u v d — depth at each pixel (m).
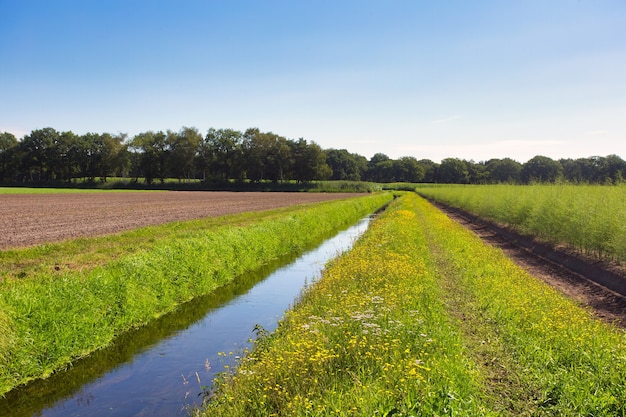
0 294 8.51
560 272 16.12
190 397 7.54
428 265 15.06
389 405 5.22
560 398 5.91
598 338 7.71
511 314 9.50
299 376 6.35
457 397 5.52
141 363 9.06
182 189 100.38
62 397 7.70
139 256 13.35
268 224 23.22
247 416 5.82
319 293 11.57
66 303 9.37
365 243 19.64
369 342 7.36
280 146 107.06
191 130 105.94
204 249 15.91
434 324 8.67
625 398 5.66
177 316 12.16
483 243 21.61
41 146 110.75
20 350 8.02
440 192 70.81
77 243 17.91
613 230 15.31
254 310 12.68
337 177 154.75
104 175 113.81
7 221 27.20
